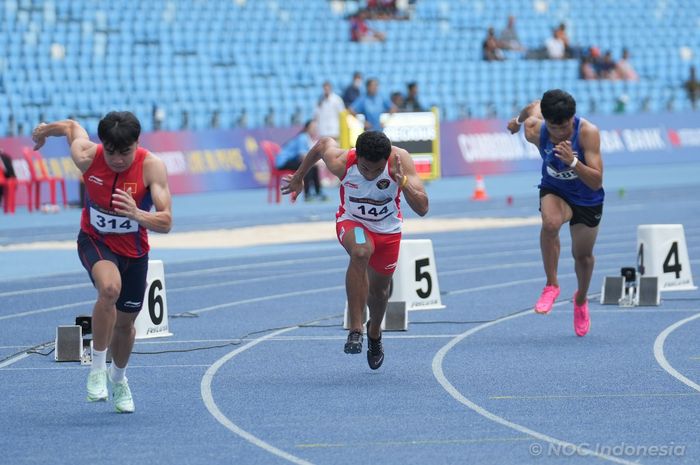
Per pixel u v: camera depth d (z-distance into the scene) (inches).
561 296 1152.2
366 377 761.6
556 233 879.1
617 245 1606.8
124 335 653.9
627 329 944.9
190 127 2719.0
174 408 670.5
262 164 2615.7
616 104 3289.9
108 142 608.4
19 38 2726.4
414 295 1068.5
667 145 3265.3
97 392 663.8
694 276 1273.4
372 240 740.7
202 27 3002.0
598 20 3661.4
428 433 599.8
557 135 853.8
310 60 3063.5
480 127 2972.4
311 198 2369.6
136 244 644.1
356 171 728.3
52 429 618.5
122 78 2775.6
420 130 2358.5
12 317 1053.8
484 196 2385.6
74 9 2876.5
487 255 1510.8
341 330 965.8
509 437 589.0
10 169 2154.3
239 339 922.1
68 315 1063.6
